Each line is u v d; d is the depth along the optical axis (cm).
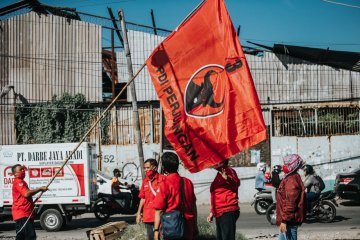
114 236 1010
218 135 702
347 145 2248
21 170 891
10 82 2327
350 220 1497
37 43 2344
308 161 2253
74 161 1512
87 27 2359
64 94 2322
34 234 897
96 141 2305
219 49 717
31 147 1516
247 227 1402
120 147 2289
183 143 716
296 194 707
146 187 823
